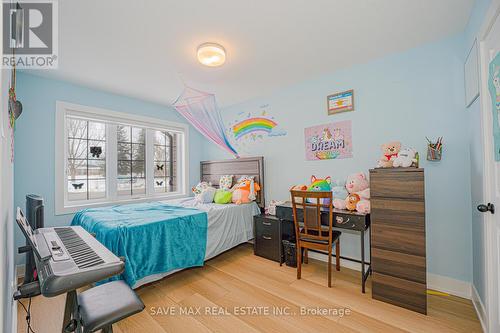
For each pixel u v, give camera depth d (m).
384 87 2.48
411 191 1.88
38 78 2.79
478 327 1.68
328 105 2.88
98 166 3.42
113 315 1.11
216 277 2.48
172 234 2.34
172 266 2.29
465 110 2.05
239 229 3.21
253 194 3.43
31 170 2.72
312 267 2.72
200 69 2.67
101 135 3.45
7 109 1.13
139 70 2.66
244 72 2.79
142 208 2.94
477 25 1.66
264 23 1.87
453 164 2.11
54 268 0.88
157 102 3.86
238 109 3.99
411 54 2.32
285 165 3.35
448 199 2.14
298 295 2.12
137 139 3.85
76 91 3.08
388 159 2.15
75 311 1.11
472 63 1.79
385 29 1.99
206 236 2.69
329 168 2.90
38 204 1.38
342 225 2.29
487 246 1.53
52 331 1.68
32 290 0.91
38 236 1.22
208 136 3.62
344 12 1.76
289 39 2.11
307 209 2.37
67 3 1.58
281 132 3.39
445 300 2.01
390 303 1.96
